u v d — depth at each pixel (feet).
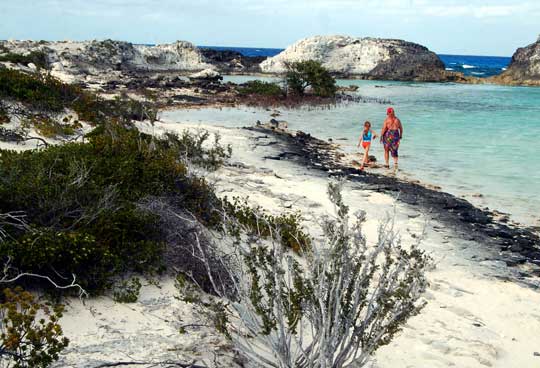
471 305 26.00
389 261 16.85
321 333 14.84
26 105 51.78
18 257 18.74
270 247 27.32
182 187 29.86
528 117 101.24
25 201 22.59
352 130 81.66
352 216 38.34
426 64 228.84
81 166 27.20
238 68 243.81
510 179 52.85
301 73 124.67
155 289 21.09
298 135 73.36
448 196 46.26
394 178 51.90
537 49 214.69
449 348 20.83
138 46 228.02
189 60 236.43
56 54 175.52
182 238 23.63
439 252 33.17
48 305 18.13
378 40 243.40
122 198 26.07
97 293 19.57
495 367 20.13
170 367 15.61
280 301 15.70
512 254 33.83
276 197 40.11
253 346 18.44
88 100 59.62
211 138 63.57
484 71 355.15
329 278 15.53
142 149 33.58
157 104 96.68
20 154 29.91
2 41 180.14
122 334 17.49
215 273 22.06
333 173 52.54
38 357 13.67
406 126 87.66
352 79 226.17
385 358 19.71
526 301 26.96
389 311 16.75
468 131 83.15
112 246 22.12
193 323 19.10
